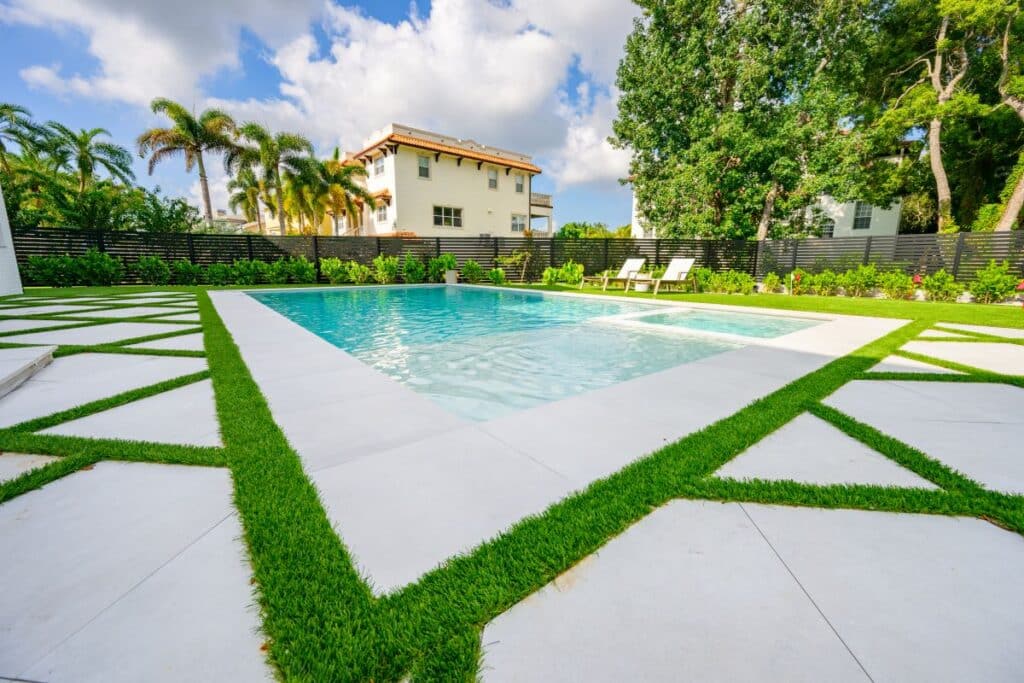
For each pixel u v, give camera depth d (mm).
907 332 5352
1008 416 2510
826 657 989
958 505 1573
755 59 12211
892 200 15602
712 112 13242
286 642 1038
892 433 2273
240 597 1174
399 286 13305
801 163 12898
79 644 1020
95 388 2967
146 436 2186
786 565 1290
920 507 1571
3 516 1509
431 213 20812
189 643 1029
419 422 2406
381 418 2455
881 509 1583
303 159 18844
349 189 20297
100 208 15766
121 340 4508
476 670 973
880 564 1294
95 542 1382
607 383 3746
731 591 1189
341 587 1204
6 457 1958
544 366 4316
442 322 7227
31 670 956
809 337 5090
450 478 1800
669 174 14453
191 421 2393
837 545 1382
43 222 14859
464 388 3598
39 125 16328
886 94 15281
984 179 15516
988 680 931
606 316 7676
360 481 1768
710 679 939
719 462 1936
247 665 981
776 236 14141
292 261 14141
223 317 6344
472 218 22375
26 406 2617
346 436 2211
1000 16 11391
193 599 1160
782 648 1015
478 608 1136
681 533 1446
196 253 13406
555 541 1383
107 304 7723
